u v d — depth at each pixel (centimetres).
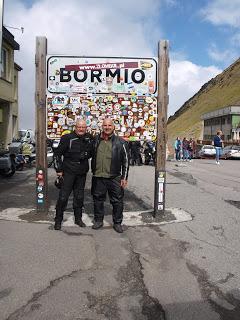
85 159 699
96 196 699
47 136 798
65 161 692
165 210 846
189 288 458
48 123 798
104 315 397
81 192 713
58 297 434
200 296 439
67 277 486
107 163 685
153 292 448
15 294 440
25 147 1981
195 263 537
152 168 1927
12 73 2525
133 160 2127
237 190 1155
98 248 596
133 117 800
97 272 503
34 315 396
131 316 396
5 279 478
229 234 673
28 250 580
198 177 1528
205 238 650
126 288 458
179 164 2347
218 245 614
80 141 694
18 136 2864
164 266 526
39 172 791
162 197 776
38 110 775
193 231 691
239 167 2159
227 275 496
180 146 2952
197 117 15325
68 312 402
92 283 470
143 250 589
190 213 824
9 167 1469
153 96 797
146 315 398
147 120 800
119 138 696
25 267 516
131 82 796
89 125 799
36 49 765
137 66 793
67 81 792
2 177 1490
